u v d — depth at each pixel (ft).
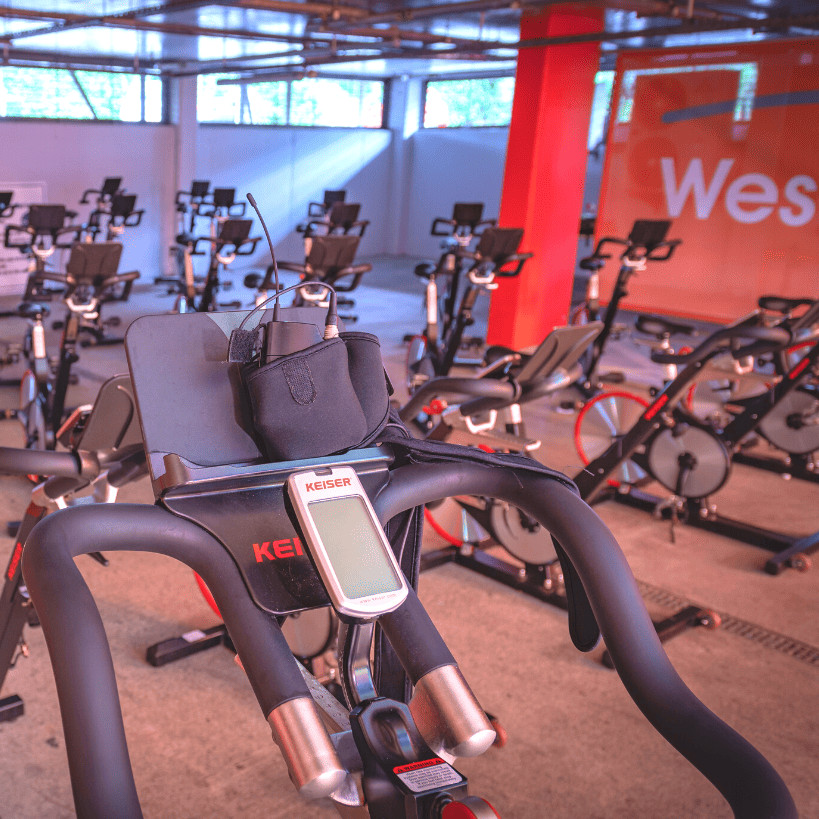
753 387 15.49
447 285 21.06
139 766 6.87
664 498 13.42
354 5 19.61
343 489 2.35
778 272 24.86
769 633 9.76
